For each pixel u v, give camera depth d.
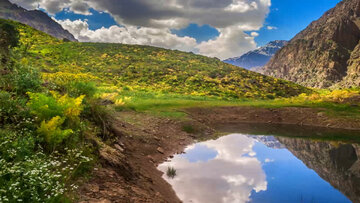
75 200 4.84
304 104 34.28
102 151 8.00
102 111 11.20
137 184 7.60
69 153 5.98
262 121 29.83
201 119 27.55
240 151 15.50
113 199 5.60
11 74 8.24
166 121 20.77
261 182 9.95
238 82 69.38
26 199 4.14
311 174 11.22
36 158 5.27
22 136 5.82
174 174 10.47
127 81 58.47
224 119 29.22
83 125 7.90
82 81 11.28
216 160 13.07
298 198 8.49
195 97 43.50
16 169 4.52
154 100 32.59
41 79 9.56
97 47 90.69
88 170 6.36
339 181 10.34
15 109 6.62
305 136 22.52
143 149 12.80
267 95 59.97
